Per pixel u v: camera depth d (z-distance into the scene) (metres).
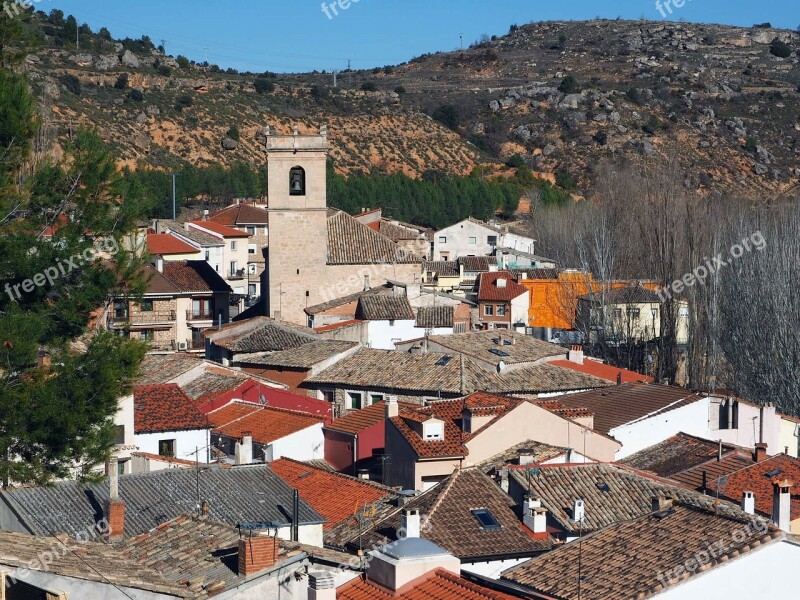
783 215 127.31
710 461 70.19
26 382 47.62
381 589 36.47
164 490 51.00
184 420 73.62
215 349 111.75
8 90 49.78
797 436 85.56
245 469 54.38
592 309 128.38
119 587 32.53
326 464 76.50
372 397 95.88
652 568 39.69
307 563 38.31
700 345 115.00
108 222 50.66
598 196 197.38
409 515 50.62
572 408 76.00
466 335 106.50
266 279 135.38
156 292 120.88
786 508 49.97
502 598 34.88
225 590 36.38
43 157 52.78
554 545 53.62
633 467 69.31
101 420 49.12
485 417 70.38
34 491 48.25
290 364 101.12
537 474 58.28
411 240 176.00
